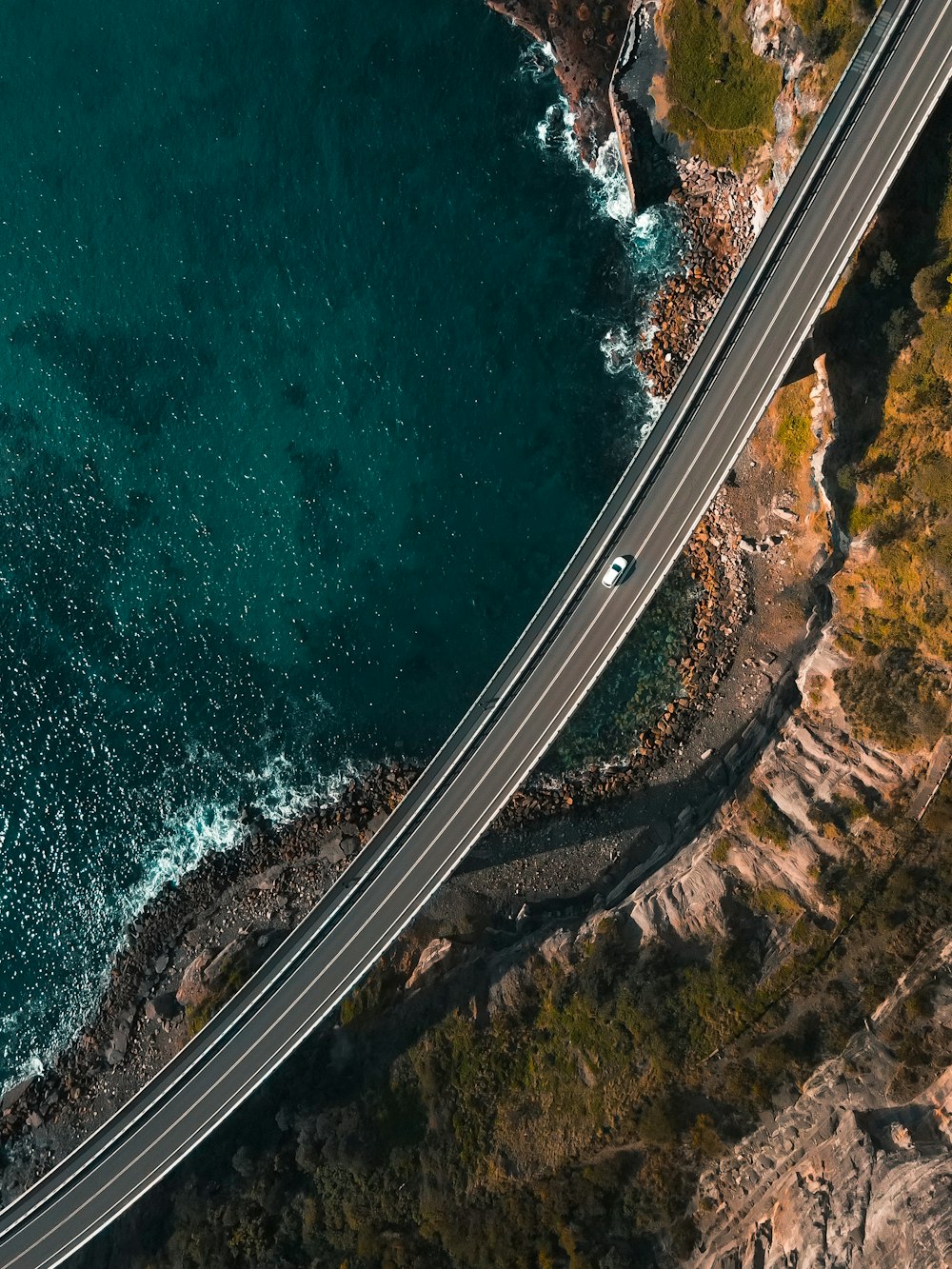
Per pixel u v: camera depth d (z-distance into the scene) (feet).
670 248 216.95
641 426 219.20
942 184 177.78
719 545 212.02
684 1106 170.19
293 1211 198.49
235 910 229.86
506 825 219.00
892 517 181.37
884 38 176.04
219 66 235.20
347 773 227.81
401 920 200.85
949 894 162.09
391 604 230.07
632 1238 167.73
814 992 168.14
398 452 230.27
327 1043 214.90
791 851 180.14
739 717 208.03
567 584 198.39
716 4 201.05
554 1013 191.01
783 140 196.75
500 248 226.58
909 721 172.96
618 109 215.31
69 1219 204.54
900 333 180.96
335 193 232.12
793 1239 146.41
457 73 227.61
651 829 210.79
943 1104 145.59
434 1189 185.26
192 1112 203.92
